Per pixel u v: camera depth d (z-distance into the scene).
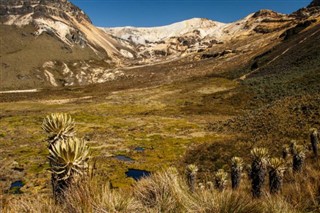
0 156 42.53
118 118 80.19
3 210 3.00
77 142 3.05
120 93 128.12
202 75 158.75
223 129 55.94
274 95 79.75
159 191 3.69
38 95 148.25
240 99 89.00
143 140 52.69
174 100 104.50
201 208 3.42
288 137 32.16
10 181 29.48
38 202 3.07
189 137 53.69
